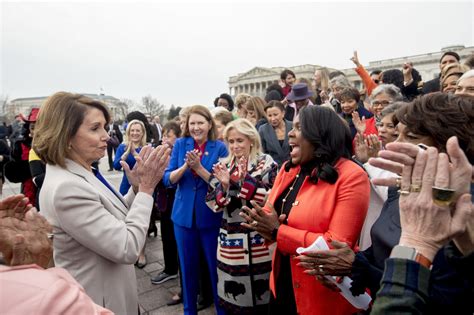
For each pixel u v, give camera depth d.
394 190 1.50
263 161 2.81
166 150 1.89
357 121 3.55
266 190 2.59
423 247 0.86
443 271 0.94
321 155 1.79
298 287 1.79
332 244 1.55
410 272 0.85
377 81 5.78
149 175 1.85
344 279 1.55
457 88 2.42
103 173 12.23
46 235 1.13
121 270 1.74
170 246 3.87
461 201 0.83
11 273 0.86
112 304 1.65
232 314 2.55
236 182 2.51
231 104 6.67
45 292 0.82
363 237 2.04
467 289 0.91
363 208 1.71
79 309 0.86
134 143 4.36
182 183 3.02
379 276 1.37
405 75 4.87
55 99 1.70
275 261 1.98
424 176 0.87
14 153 3.80
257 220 1.90
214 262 2.95
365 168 2.19
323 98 5.81
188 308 2.97
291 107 5.25
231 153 2.89
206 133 3.19
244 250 2.49
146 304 3.38
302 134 1.85
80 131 1.69
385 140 2.39
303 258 1.57
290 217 1.87
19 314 0.77
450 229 0.84
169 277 3.91
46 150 1.63
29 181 3.82
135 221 1.72
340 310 1.74
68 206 1.51
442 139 1.08
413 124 1.14
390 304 0.83
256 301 2.49
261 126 4.32
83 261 1.61
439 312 0.91
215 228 2.94
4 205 1.07
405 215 0.91
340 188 1.73
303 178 1.96
